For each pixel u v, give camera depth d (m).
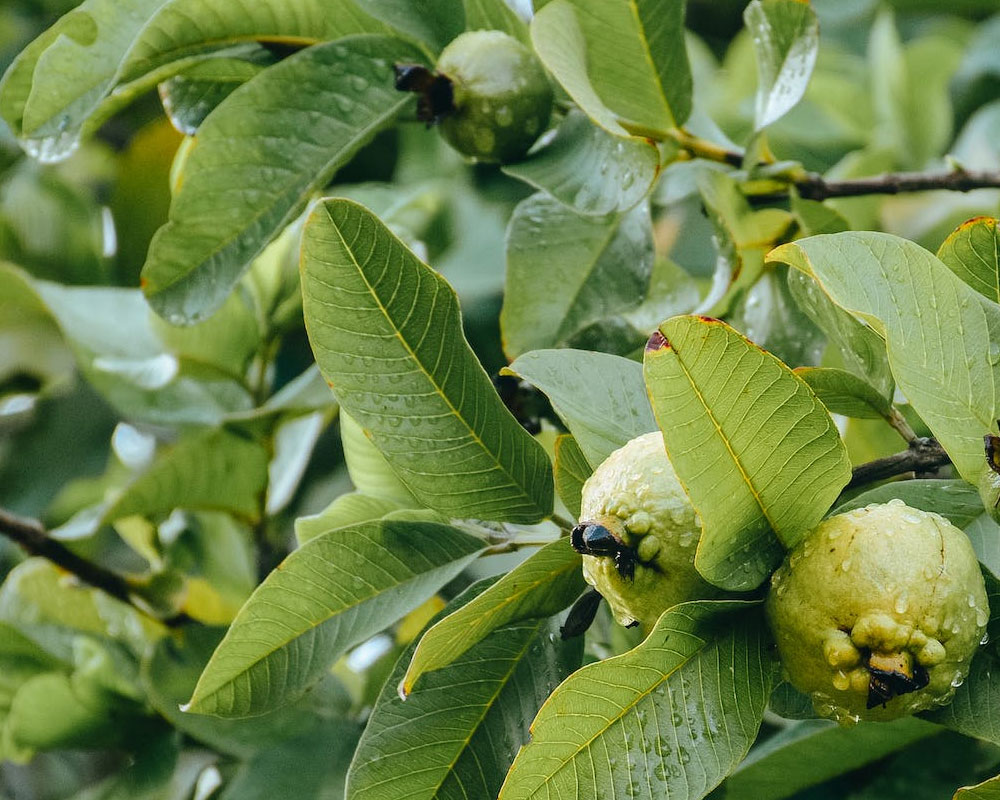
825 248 0.92
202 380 1.22
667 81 1.08
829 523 0.92
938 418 0.93
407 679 0.94
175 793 1.17
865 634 0.90
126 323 1.21
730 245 1.09
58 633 1.22
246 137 1.05
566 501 0.98
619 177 1.04
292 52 1.09
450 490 0.98
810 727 1.06
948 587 0.91
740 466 0.91
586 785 0.91
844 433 1.12
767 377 0.90
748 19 1.10
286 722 1.15
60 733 1.19
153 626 1.20
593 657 1.06
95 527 1.17
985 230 0.97
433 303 0.96
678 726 0.92
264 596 0.98
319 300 0.95
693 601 0.91
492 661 0.98
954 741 1.06
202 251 1.05
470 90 1.05
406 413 0.97
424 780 0.97
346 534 0.99
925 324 0.93
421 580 1.00
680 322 0.89
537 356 0.97
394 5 1.07
